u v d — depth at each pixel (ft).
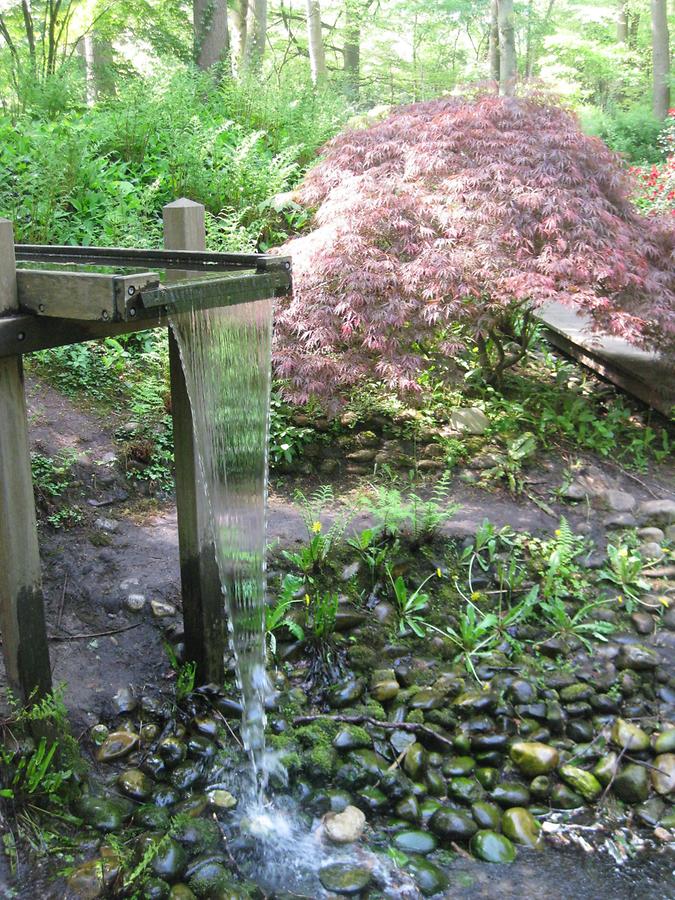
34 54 30.12
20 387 7.55
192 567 9.95
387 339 14.35
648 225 16.85
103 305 6.89
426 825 9.28
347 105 30.17
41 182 17.15
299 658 11.29
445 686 11.03
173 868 7.98
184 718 9.98
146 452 14.17
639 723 11.02
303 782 9.50
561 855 9.07
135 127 21.43
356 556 12.80
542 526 14.37
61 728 8.62
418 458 15.75
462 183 15.31
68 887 7.56
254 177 21.08
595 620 12.75
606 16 64.54
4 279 7.25
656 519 14.93
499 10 39.52
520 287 14.34
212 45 33.55
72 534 12.30
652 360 18.34
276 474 15.11
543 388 18.53
